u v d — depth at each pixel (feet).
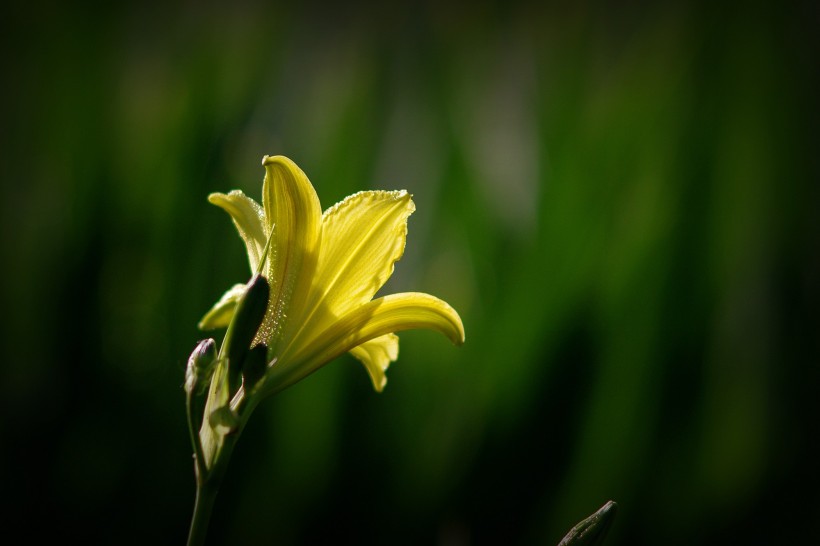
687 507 5.59
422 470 5.54
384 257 3.05
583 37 6.22
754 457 5.97
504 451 5.48
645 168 5.58
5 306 5.79
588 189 5.53
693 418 5.49
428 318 3.07
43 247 5.90
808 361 5.97
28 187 6.29
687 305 5.43
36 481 5.50
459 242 5.78
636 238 5.43
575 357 5.41
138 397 5.51
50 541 5.47
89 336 5.60
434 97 6.03
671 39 6.02
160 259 5.51
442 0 6.61
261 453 5.39
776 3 5.92
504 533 5.53
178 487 5.45
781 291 6.06
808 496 5.83
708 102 5.65
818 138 6.34
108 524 5.46
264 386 3.00
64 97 6.02
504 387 5.48
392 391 5.50
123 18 6.65
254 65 5.87
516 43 7.20
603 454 5.46
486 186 5.82
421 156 6.38
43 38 6.29
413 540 5.53
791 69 6.01
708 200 5.46
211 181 5.47
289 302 3.03
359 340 3.05
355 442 5.46
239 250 5.50
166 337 5.45
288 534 5.48
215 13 7.50
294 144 5.88
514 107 7.25
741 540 5.74
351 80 6.22
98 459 5.56
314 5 7.57
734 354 6.18
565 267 5.43
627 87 5.94
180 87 6.13
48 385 5.67
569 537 3.12
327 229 3.03
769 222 6.08
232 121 5.56
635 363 5.42
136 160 5.96
